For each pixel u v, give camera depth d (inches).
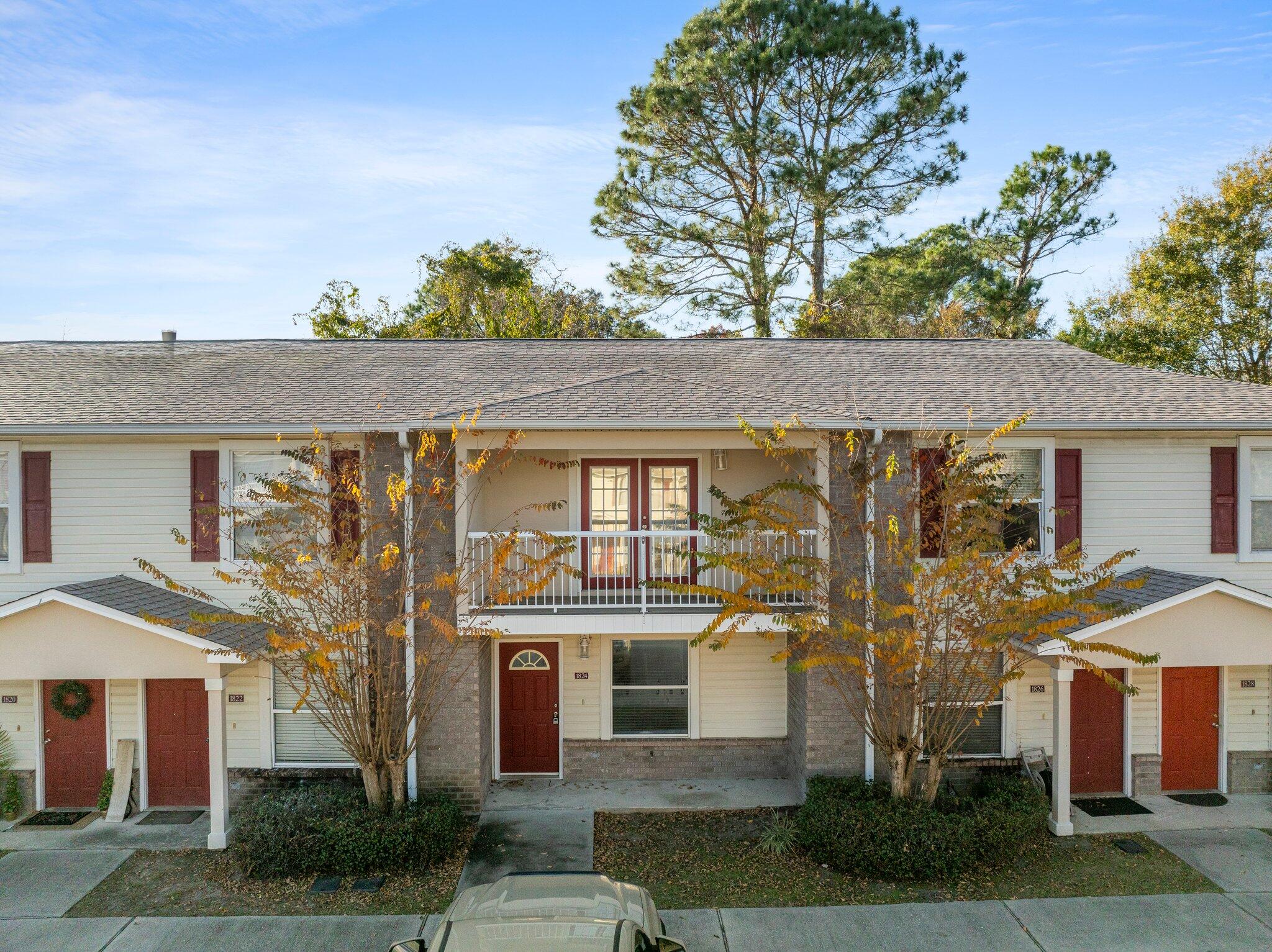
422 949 292.5
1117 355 1072.2
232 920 378.9
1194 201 1022.4
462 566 460.1
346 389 557.9
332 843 422.3
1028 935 365.4
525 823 486.0
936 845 413.7
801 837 449.1
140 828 479.2
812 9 1123.9
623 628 487.2
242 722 515.5
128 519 505.0
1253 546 528.1
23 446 503.5
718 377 580.1
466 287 1498.5
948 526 447.5
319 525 470.3
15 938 364.2
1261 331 987.9
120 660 447.5
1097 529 521.7
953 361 628.4
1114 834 468.8
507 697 559.2
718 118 1171.9
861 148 1160.2
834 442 487.5
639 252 1243.8
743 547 540.4
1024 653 480.4
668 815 499.2
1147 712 529.3
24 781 500.7
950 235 1450.5
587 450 555.2
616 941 271.3
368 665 441.7
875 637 410.3
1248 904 390.9
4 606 440.5
